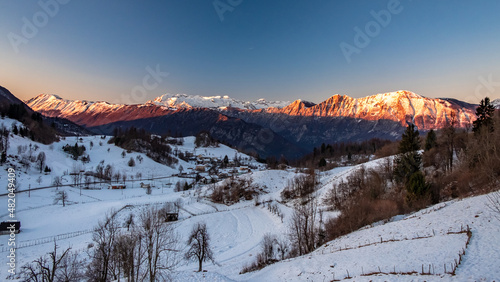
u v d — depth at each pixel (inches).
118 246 1697.8
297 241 2411.4
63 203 4793.3
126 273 1636.3
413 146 3063.5
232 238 3161.9
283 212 3720.5
